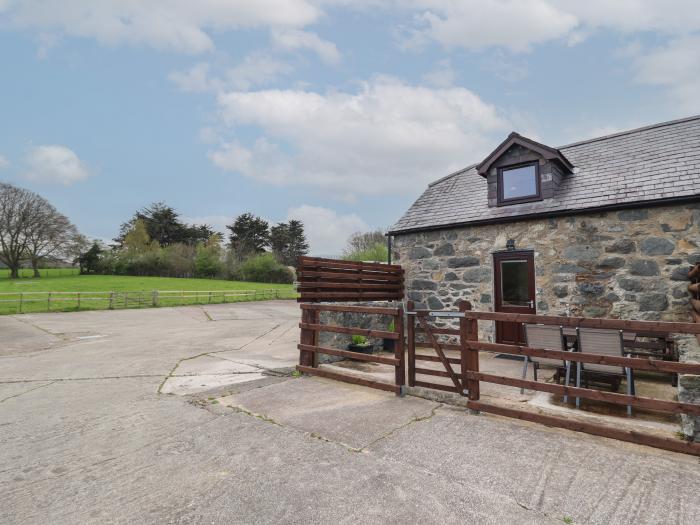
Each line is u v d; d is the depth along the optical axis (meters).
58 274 39.56
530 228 7.30
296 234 58.50
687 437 3.01
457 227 8.17
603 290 6.53
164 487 2.60
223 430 3.60
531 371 5.93
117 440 3.41
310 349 5.61
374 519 2.21
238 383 5.26
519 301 7.45
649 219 6.20
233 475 2.75
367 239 39.28
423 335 8.66
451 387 4.32
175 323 13.63
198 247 45.53
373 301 7.86
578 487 2.54
